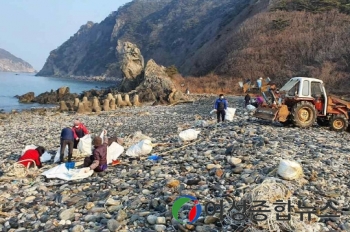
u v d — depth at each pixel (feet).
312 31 215.92
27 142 59.62
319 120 57.26
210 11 547.08
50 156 40.86
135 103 140.36
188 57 376.48
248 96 97.04
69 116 108.27
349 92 142.92
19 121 99.50
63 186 28.99
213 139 42.06
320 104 54.13
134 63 199.31
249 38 243.19
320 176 26.32
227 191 23.50
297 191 22.88
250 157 31.73
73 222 21.31
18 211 24.06
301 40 208.95
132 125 75.00
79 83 444.14
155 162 34.22
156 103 141.18
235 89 182.39
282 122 55.16
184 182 26.61
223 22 371.97
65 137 38.27
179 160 33.37
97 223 20.88
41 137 65.16
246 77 199.31
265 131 46.73
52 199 26.07
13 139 64.75
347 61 173.06
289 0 270.46
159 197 23.80
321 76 168.55
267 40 225.97
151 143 41.32
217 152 34.94
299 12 247.29
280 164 25.38
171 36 552.41
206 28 459.73
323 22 221.66
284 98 54.44
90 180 30.19
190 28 525.34
